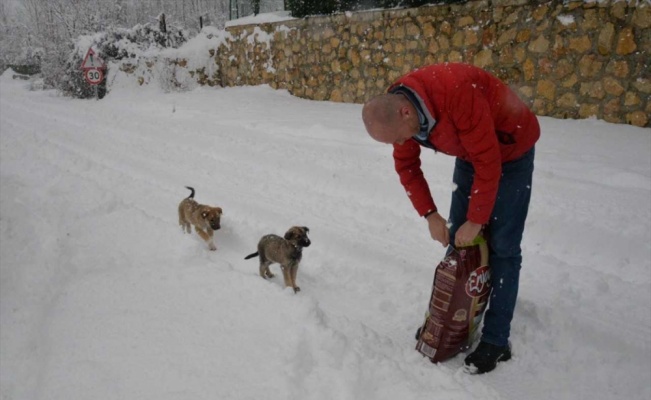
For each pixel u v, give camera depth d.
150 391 2.44
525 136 2.49
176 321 3.03
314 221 5.10
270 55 14.36
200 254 4.09
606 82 7.42
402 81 2.36
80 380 2.54
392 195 5.57
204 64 16.73
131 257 4.04
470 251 2.70
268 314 3.04
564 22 7.71
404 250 4.39
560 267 3.93
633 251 4.00
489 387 2.58
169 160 7.60
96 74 15.47
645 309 3.33
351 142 7.84
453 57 9.48
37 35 27.02
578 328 3.18
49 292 3.43
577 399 2.62
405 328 3.29
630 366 2.85
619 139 6.66
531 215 4.71
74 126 10.60
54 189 5.80
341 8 11.90
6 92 18.91
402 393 2.47
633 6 6.90
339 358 2.68
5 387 2.54
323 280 4.03
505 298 2.77
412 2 10.18
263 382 2.48
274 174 6.67
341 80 12.16
